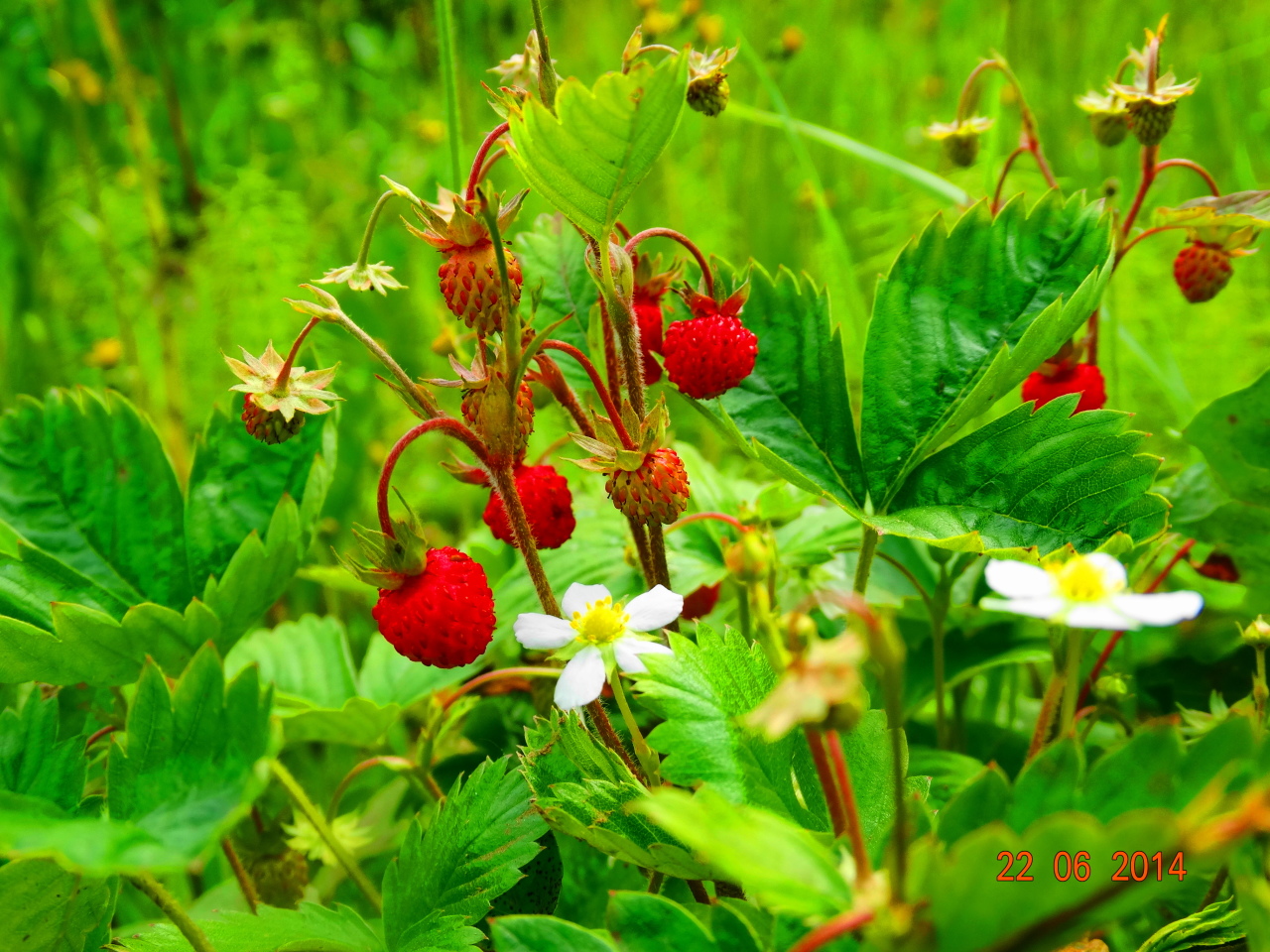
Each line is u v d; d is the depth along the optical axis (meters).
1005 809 0.09
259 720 0.10
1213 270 0.17
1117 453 0.14
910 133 0.41
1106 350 0.28
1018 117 0.39
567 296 0.17
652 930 0.10
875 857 0.10
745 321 0.16
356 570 0.12
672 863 0.12
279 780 0.18
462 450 0.30
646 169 0.12
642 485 0.13
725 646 0.12
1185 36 0.42
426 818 0.14
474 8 0.44
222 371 0.32
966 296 0.16
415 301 0.34
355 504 0.30
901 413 0.15
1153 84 0.17
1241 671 0.18
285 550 0.15
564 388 0.15
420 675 0.20
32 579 0.16
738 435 0.14
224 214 0.33
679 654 0.11
